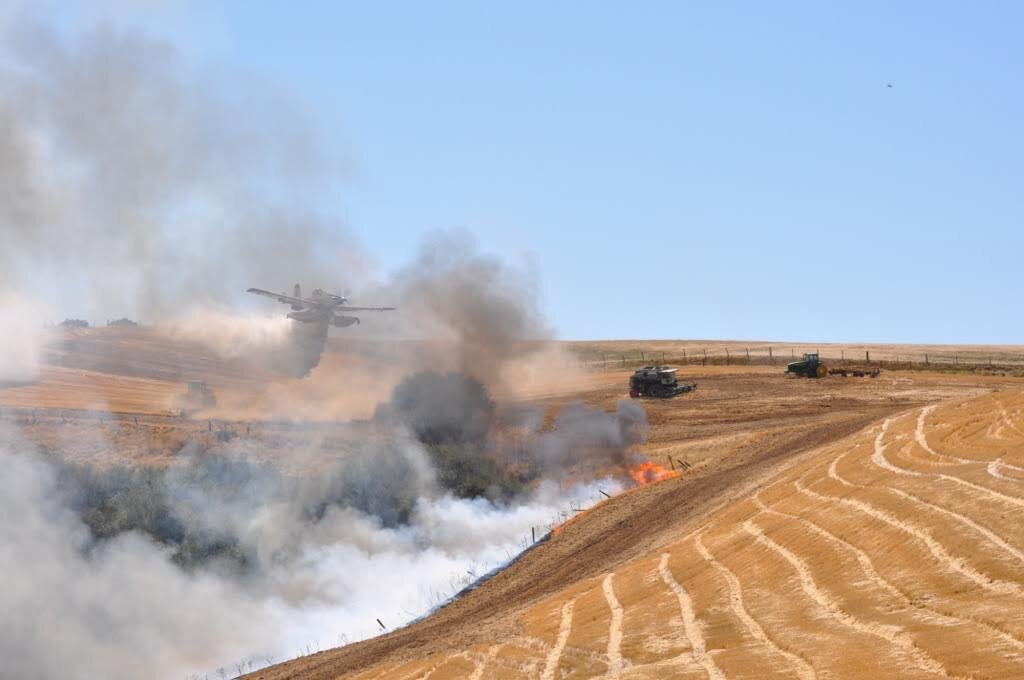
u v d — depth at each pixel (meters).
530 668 53.59
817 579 55.78
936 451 73.06
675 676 46.53
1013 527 52.38
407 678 56.50
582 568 81.00
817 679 42.44
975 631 43.09
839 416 144.75
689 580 62.50
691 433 144.12
